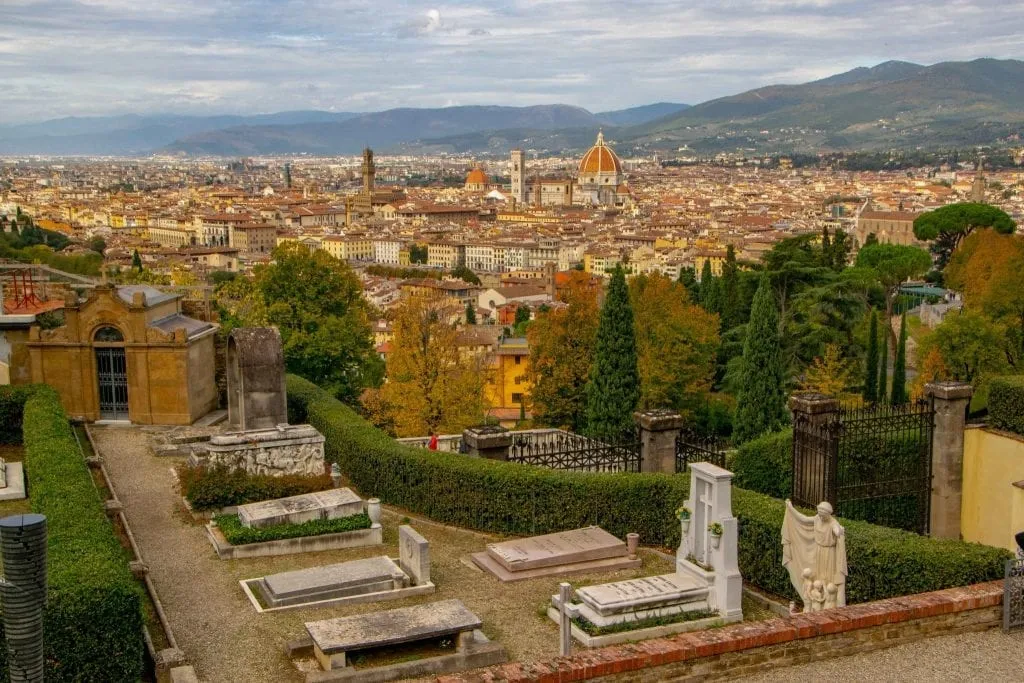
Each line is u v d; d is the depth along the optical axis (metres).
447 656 21.66
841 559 21.73
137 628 20.38
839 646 18.66
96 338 43.00
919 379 69.06
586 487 30.36
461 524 32.31
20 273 58.38
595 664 16.84
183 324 45.41
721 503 23.91
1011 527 31.12
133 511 32.56
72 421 43.00
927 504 31.27
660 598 23.53
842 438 30.39
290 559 28.78
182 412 43.28
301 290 57.84
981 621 19.80
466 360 66.62
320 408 41.16
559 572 27.39
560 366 70.00
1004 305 68.44
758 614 24.72
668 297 82.00
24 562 13.18
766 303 61.66
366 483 35.59
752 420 61.91
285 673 21.48
